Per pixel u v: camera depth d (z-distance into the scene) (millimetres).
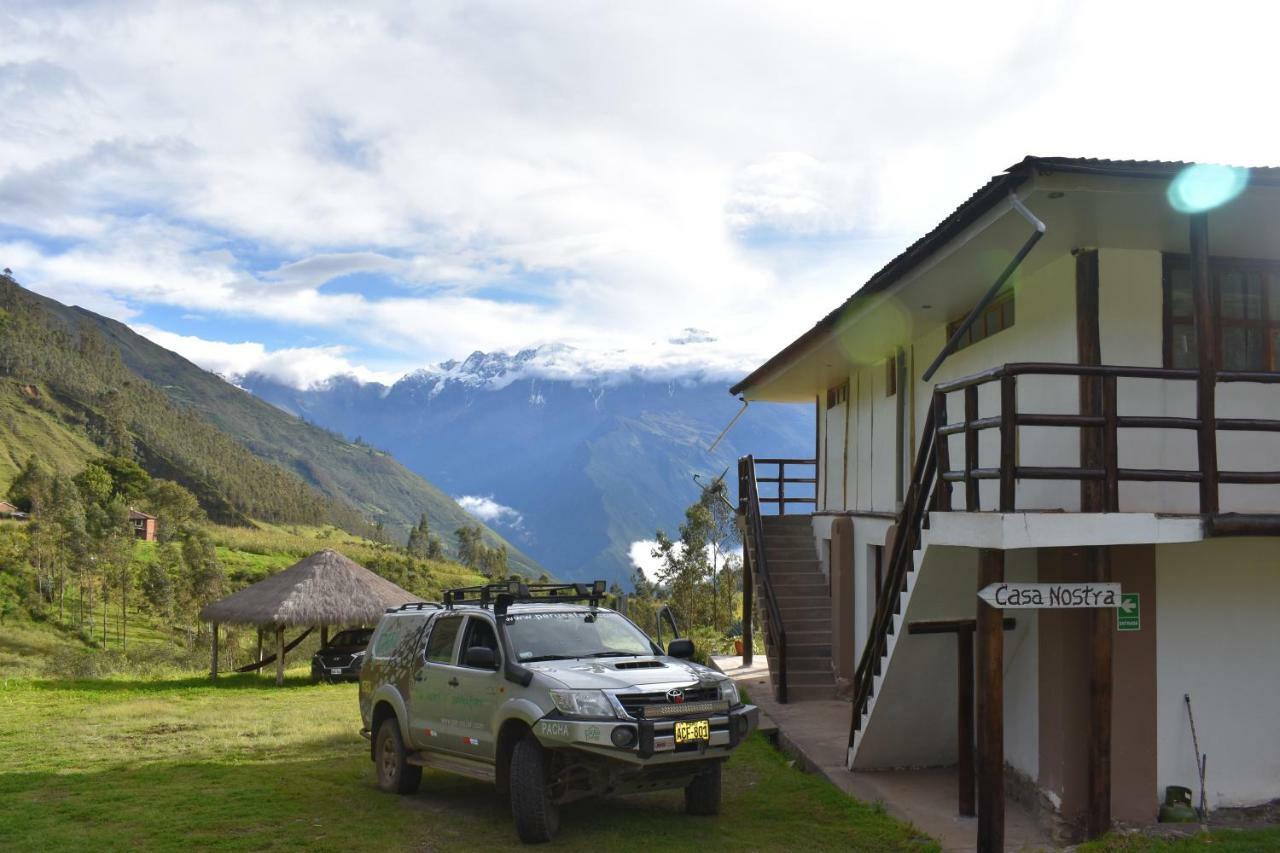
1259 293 9664
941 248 9633
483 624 9602
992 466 11477
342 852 8133
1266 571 9414
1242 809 9125
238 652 46438
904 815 9508
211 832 8828
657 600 45469
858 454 17719
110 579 86625
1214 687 9195
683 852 8031
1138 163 7625
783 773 11492
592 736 7891
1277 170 7738
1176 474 8164
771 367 18141
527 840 8305
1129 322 9297
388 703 10625
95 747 13914
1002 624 8297
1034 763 9773
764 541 20406
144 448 193250
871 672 11172
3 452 162625
